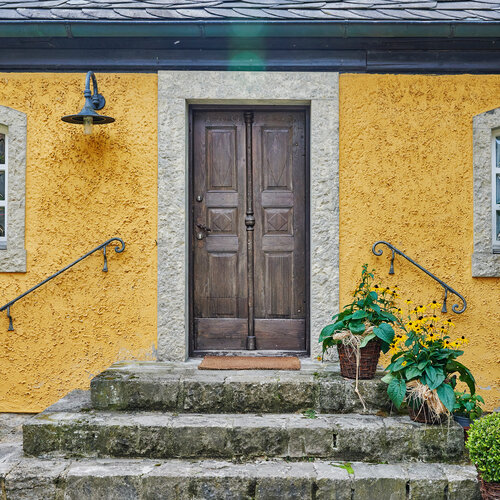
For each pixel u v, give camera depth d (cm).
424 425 411
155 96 504
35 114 502
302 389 441
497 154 516
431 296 501
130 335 504
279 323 530
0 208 522
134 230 502
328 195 500
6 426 479
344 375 451
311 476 382
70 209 502
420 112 501
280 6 487
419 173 500
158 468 394
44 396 503
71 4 486
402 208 500
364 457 409
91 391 444
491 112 497
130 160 502
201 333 530
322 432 409
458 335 500
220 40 500
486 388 496
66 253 502
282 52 505
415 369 413
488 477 362
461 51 502
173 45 502
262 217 531
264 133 529
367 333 438
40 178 501
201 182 530
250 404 442
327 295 501
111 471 388
